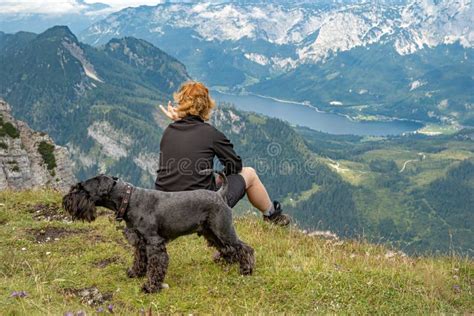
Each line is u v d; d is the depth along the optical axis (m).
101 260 3.94
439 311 3.38
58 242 4.27
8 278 3.64
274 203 4.75
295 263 3.88
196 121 3.81
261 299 3.39
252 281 3.57
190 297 3.41
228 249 3.57
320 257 4.06
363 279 3.65
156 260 3.41
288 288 3.54
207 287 3.52
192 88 3.83
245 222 4.97
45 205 5.39
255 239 4.42
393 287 3.59
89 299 3.43
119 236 4.38
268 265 3.84
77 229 4.58
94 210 3.36
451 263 4.40
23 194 5.76
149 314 3.06
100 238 4.35
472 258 4.52
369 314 3.33
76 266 3.82
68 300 3.38
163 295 3.41
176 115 3.89
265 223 4.87
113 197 3.38
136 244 3.43
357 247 4.76
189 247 4.15
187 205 3.43
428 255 4.73
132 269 3.63
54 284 3.56
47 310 3.05
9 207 5.31
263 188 4.39
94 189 3.36
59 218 5.06
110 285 3.55
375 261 4.20
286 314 3.24
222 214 3.49
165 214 3.39
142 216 3.38
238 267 3.72
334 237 4.97
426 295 3.54
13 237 4.38
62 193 5.78
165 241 3.46
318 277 3.63
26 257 3.99
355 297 3.46
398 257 4.51
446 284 3.79
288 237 4.62
